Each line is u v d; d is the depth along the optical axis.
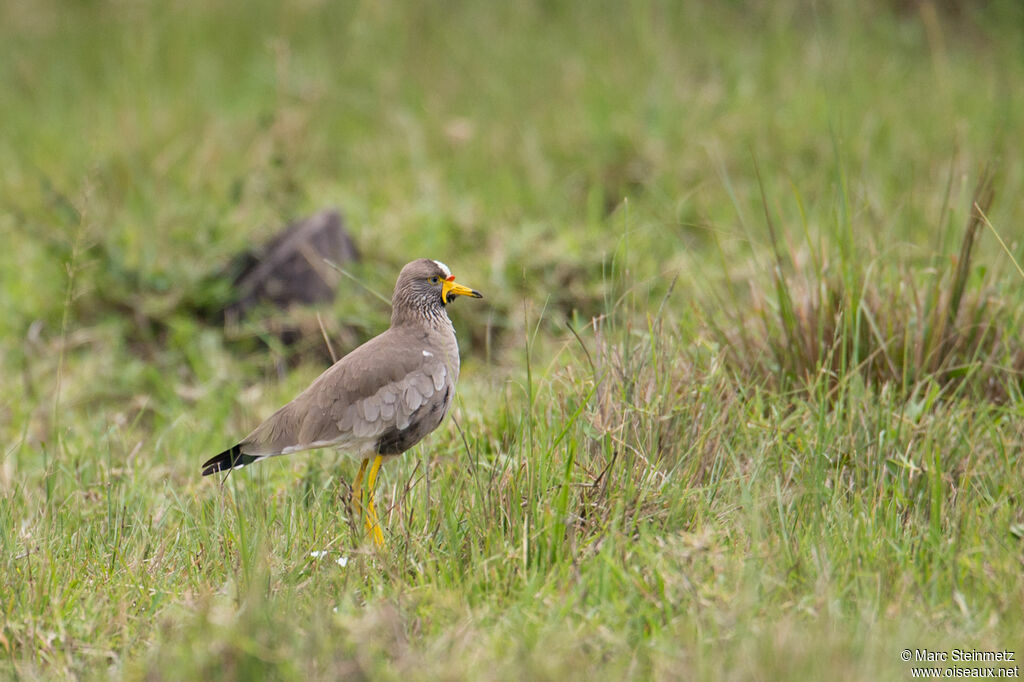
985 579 7.39
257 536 8.12
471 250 15.10
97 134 17.22
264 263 14.30
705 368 10.02
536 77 20.00
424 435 9.22
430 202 15.96
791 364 10.26
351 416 8.78
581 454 8.88
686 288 13.33
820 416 9.09
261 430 8.99
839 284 10.22
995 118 17.42
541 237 15.22
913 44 21.27
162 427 11.83
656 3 22.12
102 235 14.36
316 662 6.52
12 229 15.80
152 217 15.34
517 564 7.77
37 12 22.05
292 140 17.23
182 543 8.55
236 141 17.61
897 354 10.16
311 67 20.25
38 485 10.34
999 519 8.22
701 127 17.92
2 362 12.98
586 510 8.32
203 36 21.41
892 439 9.17
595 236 14.91
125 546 8.52
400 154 17.97
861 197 12.79
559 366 10.41
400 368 8.95
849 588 7.27
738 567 7.42
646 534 7.74
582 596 7.25
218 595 7.50
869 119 17.39
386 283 14.05
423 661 6.57
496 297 13.77
